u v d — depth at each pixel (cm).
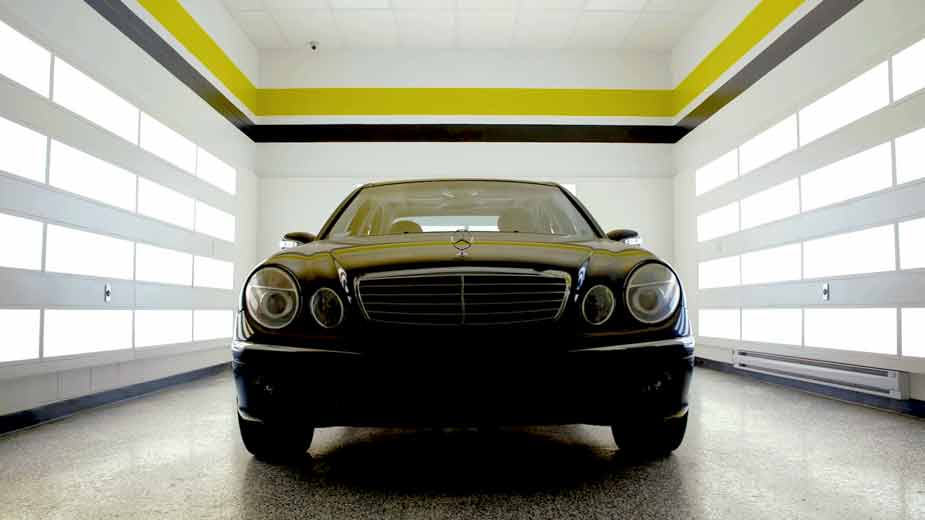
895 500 150
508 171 616
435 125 616
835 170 360
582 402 148
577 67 626
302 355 150
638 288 159
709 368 531
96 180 332
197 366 469
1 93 258
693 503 145
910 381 294
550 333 150
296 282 159
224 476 172
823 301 366
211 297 494
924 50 292
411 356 147
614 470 175
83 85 321
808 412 295
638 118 624
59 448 219
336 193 611
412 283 153
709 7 539
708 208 537
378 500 147
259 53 618
